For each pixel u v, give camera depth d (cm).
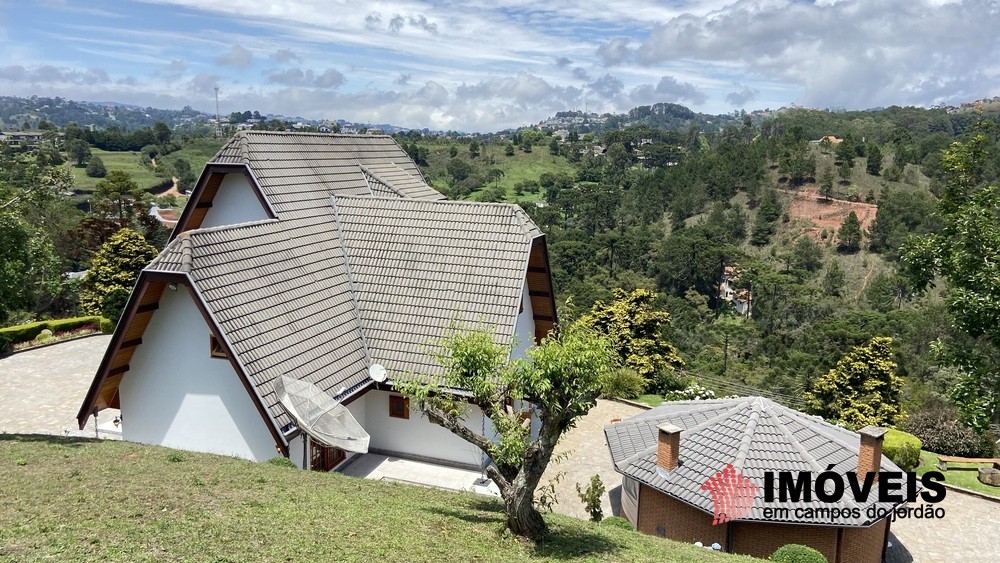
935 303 6756
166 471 1507
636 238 8694
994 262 1441
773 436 1936
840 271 8000
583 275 8000
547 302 2670
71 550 1000
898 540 2048
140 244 4497
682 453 1948
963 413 1470
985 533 2098
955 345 1530
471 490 2019
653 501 1941
